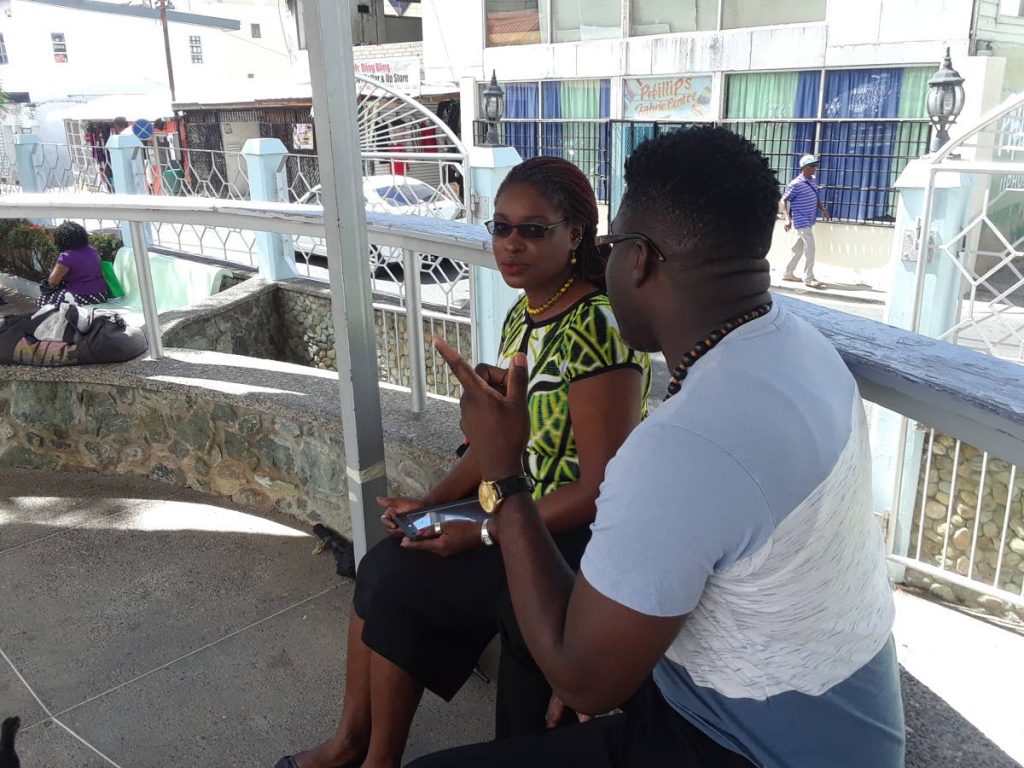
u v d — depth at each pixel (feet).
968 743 5.45
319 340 23.12
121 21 100.99
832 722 3.58
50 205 11.47
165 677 7.70
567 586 3.90
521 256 5.44
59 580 9.24
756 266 3.51
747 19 38.09
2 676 7.73
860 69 34.99
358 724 6.05
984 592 11.59
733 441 3.11
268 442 10.29
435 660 5.63
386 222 8.64
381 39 69.26
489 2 46.52
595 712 3.52
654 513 3.11
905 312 13.46
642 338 3.74
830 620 3.43
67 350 11.32
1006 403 3.41
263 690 7.51
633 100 42.19
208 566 9.45
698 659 3.58
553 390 5.39
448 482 6.32
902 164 34.73
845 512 3.35
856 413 3.55
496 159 24.36
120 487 11.37
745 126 38.93
